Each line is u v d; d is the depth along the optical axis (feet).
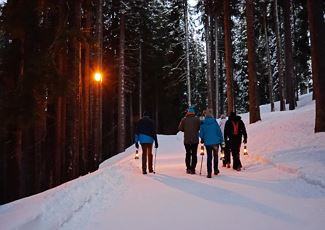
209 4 102.68
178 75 141.69
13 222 24.61
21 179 64.64
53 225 24.20
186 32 128.57
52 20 65.72
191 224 23.94
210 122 39.78
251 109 80.94
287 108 116.98
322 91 48.91
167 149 79.30
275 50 150.51
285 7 109.70
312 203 26.76
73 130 67.21
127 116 159.43
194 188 33.91
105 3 104.58
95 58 90.89
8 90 55.47
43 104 54.19
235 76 161.99
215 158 40.55
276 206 26.76
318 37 48.34
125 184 37.11
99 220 25.45
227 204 27.99
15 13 54.03
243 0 102.32
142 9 112.78
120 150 106.42
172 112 165.89
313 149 43.04
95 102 92.68
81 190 32.86
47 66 53.72
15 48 60.64
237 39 160.04
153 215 26.23
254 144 57.06
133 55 140.36
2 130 56.29
